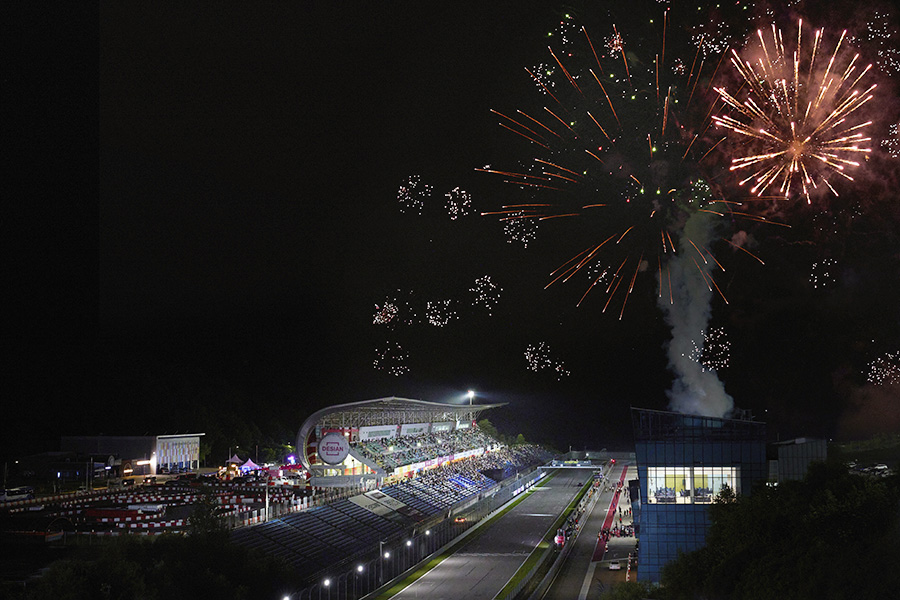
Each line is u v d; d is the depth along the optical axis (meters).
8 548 92.38
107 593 65.69
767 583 57.19
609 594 77.50
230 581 73.88
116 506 115.50
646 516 100.06
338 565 103.69
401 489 156.62
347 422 155.88
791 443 104.19
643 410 101.50
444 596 93.50
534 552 122.88
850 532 62.88
